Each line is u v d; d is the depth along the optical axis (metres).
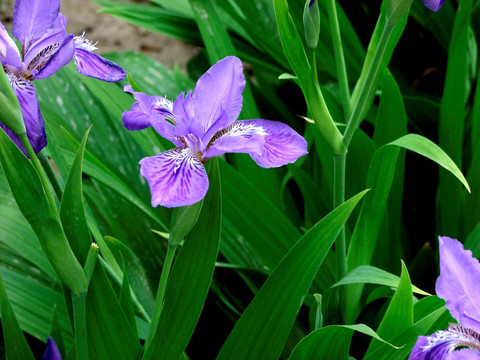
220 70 0.56
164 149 0.80
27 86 0.55
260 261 0.82
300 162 0.86
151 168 0.53
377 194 0.72
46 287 0.74
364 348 0.76
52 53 0.57
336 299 0.74
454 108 0.82
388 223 0.81
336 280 0.73
